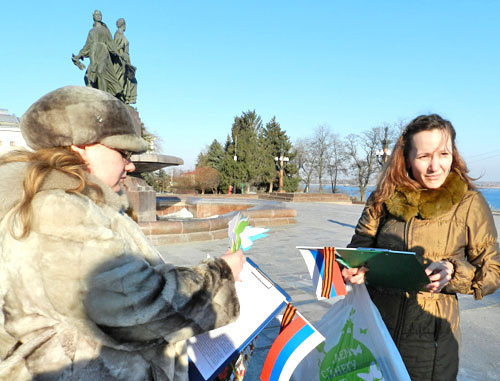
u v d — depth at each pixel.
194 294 1.14
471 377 2.59
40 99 1.15
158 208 17.55
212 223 9.04
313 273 1.67
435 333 1.59
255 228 1.59
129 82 12.51
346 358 1.71
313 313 3.83
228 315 1.24
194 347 1.42
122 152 1.27
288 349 1.46
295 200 26.64
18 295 1.01
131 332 1.02
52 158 1.08
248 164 45.91
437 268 1.51
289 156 47.88
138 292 1.01
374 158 43.53
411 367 1.61
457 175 1.67
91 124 1.14
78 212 1.00
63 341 1.02
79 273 0.96
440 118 1.65
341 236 9.61
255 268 1.60
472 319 3.73
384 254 1.38
